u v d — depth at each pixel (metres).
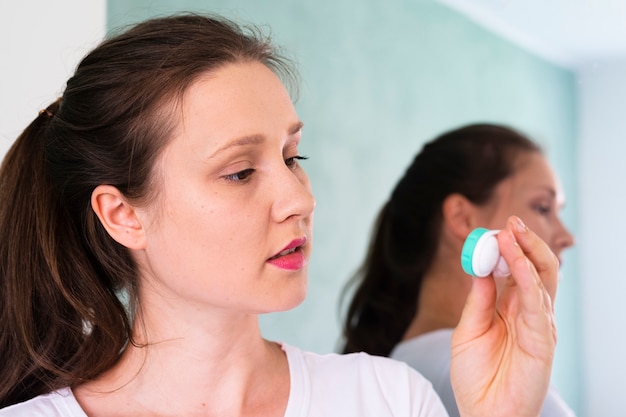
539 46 3.42
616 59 3.57
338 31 2.44
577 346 3.66
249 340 0.91
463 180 1.56
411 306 1.59
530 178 1.58
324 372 0.97
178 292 0.86
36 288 0.95
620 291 3.55
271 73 0.88
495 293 0.88
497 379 0.87
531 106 3.42
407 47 2.74
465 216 1.55
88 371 0.92
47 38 1.21
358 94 2.52
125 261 0.93
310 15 2.32
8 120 1.17
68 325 0.95
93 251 0.94
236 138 0.81
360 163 2.52
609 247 3.60
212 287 0.83
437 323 1.54
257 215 0.82
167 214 0.84
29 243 0.95
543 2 2.95
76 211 0.94
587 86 3.68
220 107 0.82
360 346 1.66
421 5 2.82
